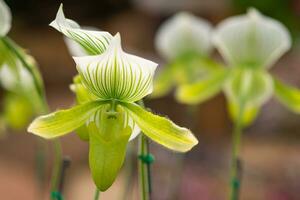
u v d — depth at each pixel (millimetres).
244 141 2240
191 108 1057
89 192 1653
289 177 1771
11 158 2061
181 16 1066
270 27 874
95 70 626
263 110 2416
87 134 640
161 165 1515
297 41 2527
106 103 642
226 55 886
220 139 2176
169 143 632
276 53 880
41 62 2820
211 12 2445
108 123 633
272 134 2334
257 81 865
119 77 632
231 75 873
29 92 843
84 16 3438
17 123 951
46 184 1702
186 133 629
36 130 625
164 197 1402
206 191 1629
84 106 638
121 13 3248
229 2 2443
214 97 2193
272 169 1861
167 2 2816
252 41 872
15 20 3254
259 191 1662
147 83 626
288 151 2121
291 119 2383
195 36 1054
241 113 837
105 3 3385
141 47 2844
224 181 1698
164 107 2365
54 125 630
